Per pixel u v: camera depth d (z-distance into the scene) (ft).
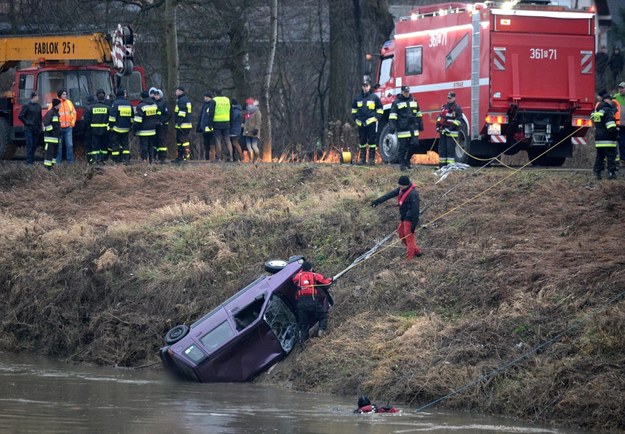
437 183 142.41
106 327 129.29
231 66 255.09
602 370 89.66
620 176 137.39
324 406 94.38
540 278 108.17
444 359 98.78
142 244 141.69
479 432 82.64
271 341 111.34
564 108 159.02
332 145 207.51
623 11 322.34
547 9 159.02
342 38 258.37
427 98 170.60
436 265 118.93
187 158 185.47
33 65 204.95
